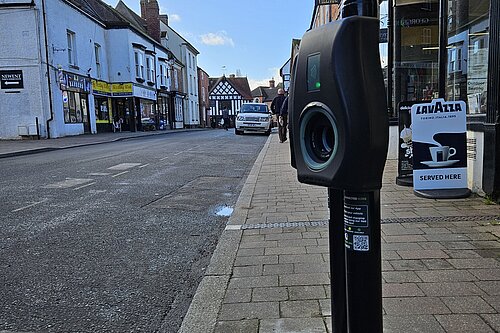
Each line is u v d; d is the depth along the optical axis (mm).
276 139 16125
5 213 5055
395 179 6168
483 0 5016
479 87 5098
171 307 2629
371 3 1442
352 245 1532
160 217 4840
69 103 20688
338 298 1678
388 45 7926
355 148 1354
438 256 3078
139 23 35000
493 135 4477
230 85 62688
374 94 1369
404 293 2502
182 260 3457
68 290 2893
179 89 40250
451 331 2086
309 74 1468
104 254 3609
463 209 4359
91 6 25906
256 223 4238
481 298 2414
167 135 23250
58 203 5586
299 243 3555
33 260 3477
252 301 2514
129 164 9523
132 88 26531
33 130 18266
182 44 42250
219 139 17969
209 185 6898
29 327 2395
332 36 1370
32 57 18109
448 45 6035
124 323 2434
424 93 7879
